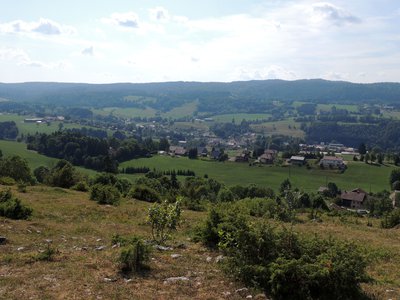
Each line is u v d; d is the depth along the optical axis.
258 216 28.12
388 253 18.08
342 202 97.12
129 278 11.47
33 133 193.62
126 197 35.44
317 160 146.88
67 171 42.31
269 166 140.50
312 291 10.88
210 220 16.53
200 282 11.55
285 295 10.88
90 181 52.91
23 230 16.64
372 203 89.94
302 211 38.81
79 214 22.72
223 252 14.82
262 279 11.38
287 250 11.92
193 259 13.93
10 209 19.14
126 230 19.16
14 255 12.86
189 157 153.12
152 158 142.88
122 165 126.50
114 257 13.20
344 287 10.91
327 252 11.80
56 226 18.53
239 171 130.12
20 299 9.49
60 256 13.13
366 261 12.08
